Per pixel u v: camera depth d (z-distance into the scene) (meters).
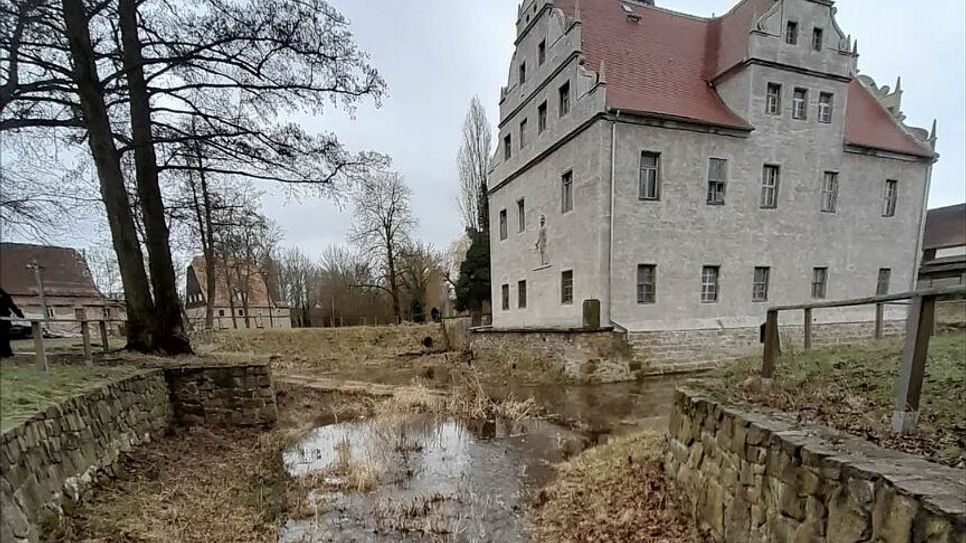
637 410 10.48
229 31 8.49
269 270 40.09
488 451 8.05
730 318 16.25
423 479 6.76
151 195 9.20
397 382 15.17
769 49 16.22
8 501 3.13
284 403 11.47
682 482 4.90
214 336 21.14
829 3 17.02
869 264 18.55
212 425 8.32
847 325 17.98
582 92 15.55
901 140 19.31
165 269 9.36
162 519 4.64
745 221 16.48
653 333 14.97
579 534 4.78
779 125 16.72
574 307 16.23
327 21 9.13
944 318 11.67
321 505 5.77
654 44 17.88
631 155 15.08
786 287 17.11
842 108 17.61
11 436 3.31
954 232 30.97
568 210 16.72
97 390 5.22
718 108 16.64
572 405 11.24
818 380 4.84
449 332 24.94
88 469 4.71
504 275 21.83
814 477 2.89
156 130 9.65
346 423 10.02
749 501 3.61
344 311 40.88
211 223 18.75
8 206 7.26
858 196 18.23
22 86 6.97
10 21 6.45
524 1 19.86
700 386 5.35
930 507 2.08
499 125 22.44
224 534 4.68
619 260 15.03
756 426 3.56
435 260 42.59
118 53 8.60
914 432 3.14
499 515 5.51
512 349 17.22
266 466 6.92
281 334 23.64
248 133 9.35
